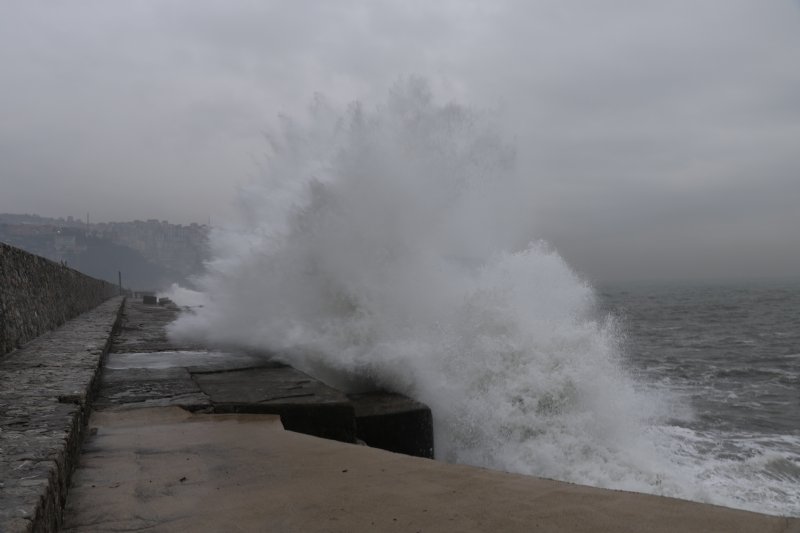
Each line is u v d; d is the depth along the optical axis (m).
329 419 4.01
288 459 2.94
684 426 7.14
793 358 14.42
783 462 5.63
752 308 41.34
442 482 2.56
